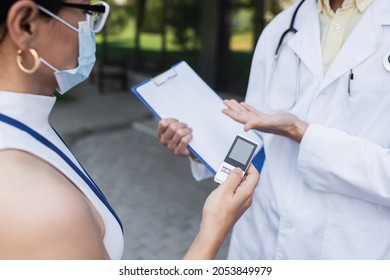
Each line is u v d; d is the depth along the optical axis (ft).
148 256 10.08
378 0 4.30
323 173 4.21
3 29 2.31
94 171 15.44
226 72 25.46
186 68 5.18
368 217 4.34
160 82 4.91
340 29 4.48
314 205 4.50
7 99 2.41
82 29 2.69
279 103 4.84
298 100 4.71
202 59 25.84
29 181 2.13
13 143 2.26
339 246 4.43
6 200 2.05
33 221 2.03
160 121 4.66
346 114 4.33
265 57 5.23
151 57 32.14
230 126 4.83
